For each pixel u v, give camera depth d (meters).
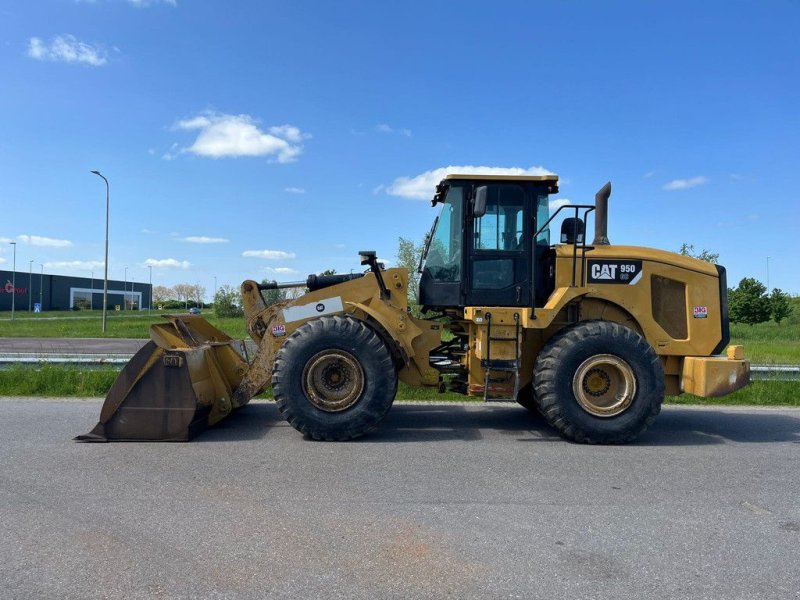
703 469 5.23
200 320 7.55
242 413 7.56
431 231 7.34
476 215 6.24
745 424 7.29
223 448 5.76
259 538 3.60
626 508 4.21
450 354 7.11
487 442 6.17
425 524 3.85
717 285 6.68
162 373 6.01
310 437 6.14
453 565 3.27
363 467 5.15
